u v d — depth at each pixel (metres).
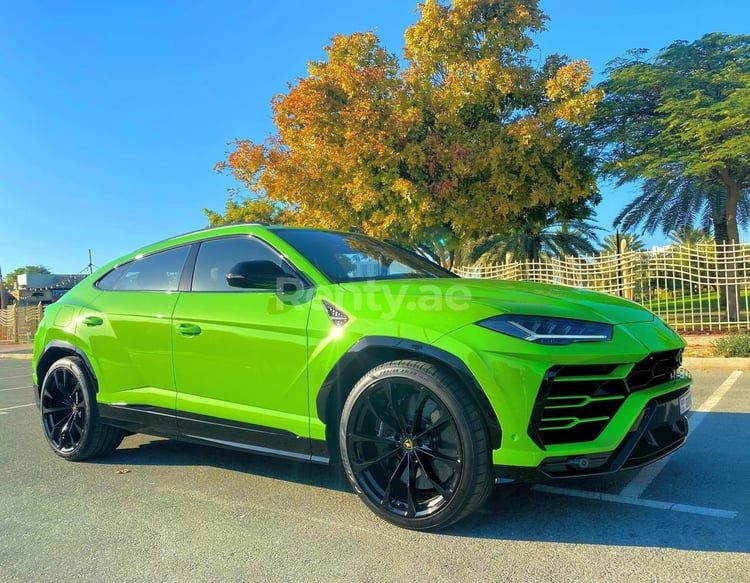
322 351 3.40
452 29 13.84
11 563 3.00
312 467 4.53
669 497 3.55
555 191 13.88
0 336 35.44
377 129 13.37
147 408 4.30
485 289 3.42
